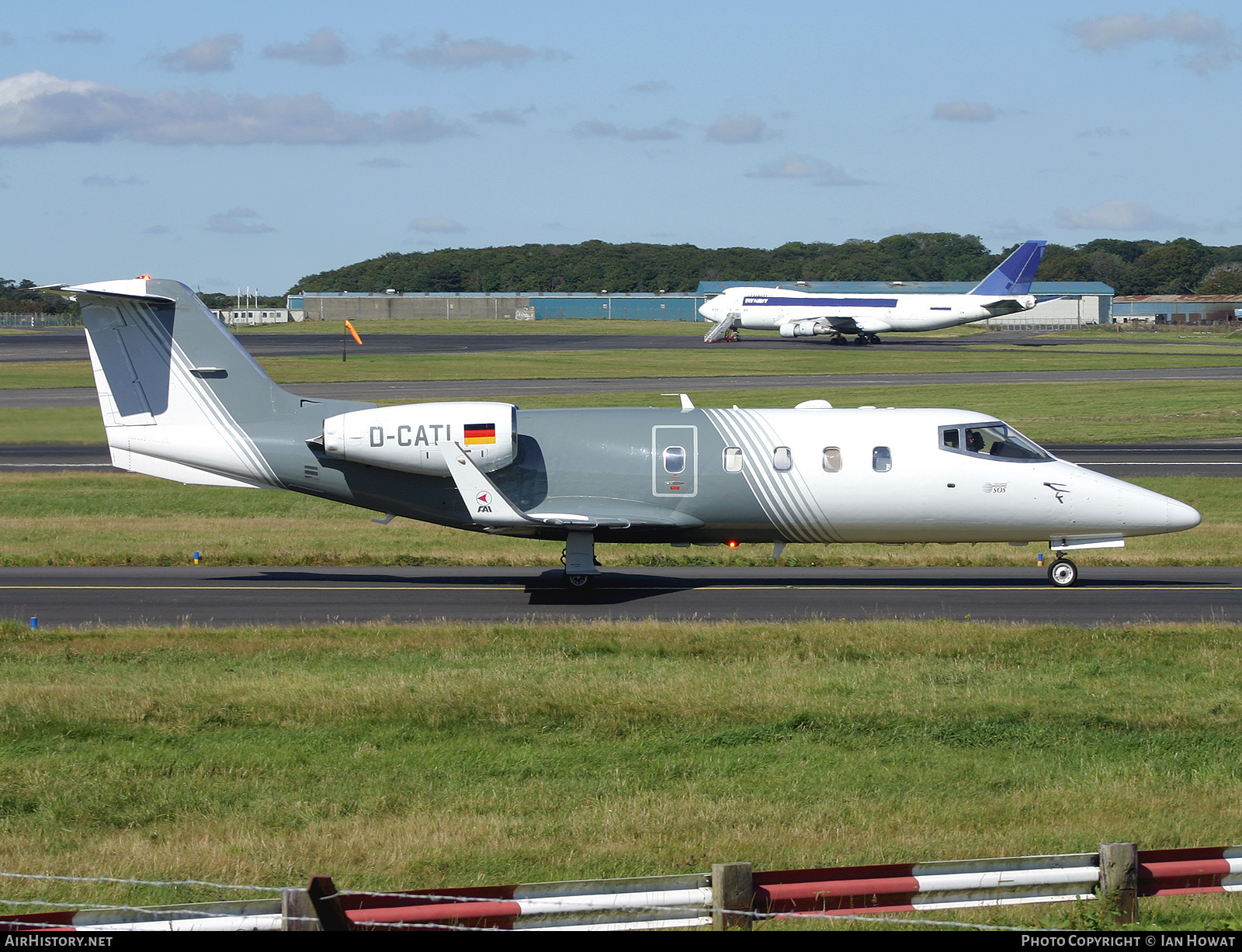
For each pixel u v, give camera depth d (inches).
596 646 2156.7
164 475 2940.5
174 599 2765.7
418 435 2765.7
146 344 2888.8
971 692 1847.9
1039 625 2378.2
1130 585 2989.7
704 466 2807.6
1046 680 1926.7
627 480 2824.8
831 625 2352.4
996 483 2792.8
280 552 3405.5
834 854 1204.5
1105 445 6028.5
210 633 2282.2
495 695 1806.1
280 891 898.1
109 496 4591.5
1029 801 1385.3
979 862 1013.2
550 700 1786.4
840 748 1608.0
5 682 1889.8
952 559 3408.0
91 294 2795.3
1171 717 1728.6
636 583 3011.8
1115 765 1533.0
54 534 3764.8
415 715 1716.3
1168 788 1443.2
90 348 2881.4
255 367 2910.9
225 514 4323.3
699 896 963.3
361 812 1358.3
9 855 1224.8
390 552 3442.4
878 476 2792.8
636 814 1337.4
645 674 1950.1
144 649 2139.5
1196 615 2576.3
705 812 1346.0
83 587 2933.1
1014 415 7135.8
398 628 2337.6
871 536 2883.9
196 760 1541.6
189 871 1173.7
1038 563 3348.9
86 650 2130.9
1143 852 1033.5
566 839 1266.0
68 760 1544.0
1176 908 1053.2
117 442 2915.8
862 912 989.8
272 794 1425.9
